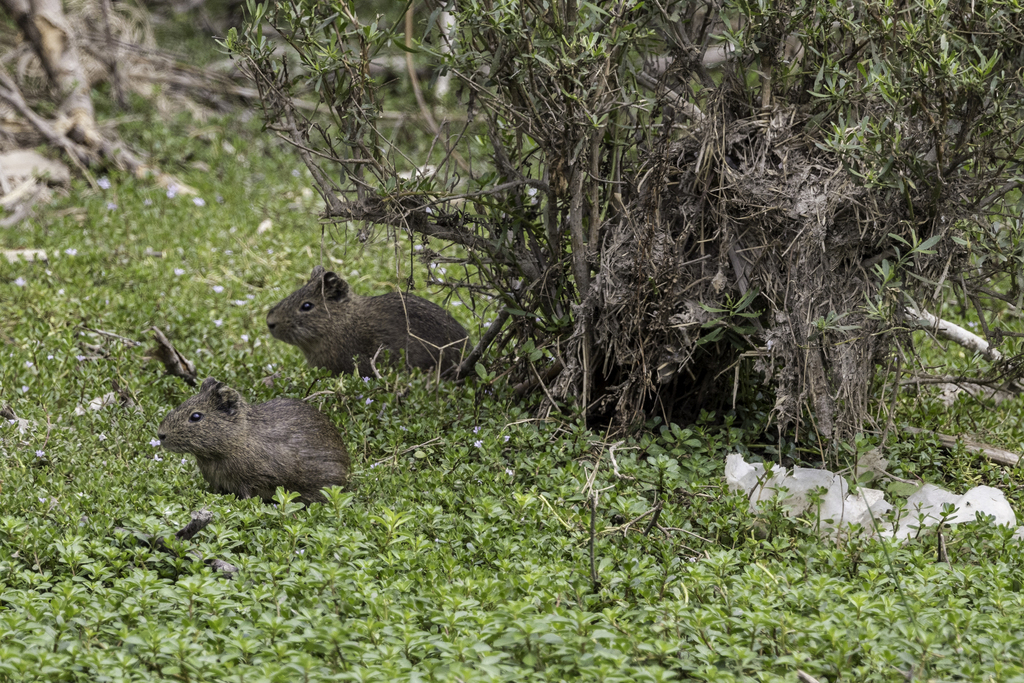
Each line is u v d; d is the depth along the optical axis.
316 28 11.74
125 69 30.59
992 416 13.87
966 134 10.67
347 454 11.78
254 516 9.69
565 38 10.83
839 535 9.68
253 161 27.94
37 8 27.45
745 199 11.36
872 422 12.09
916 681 7.16
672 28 11.84
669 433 11.77
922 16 10.57
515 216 12.20
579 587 8.45
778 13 11.09
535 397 13.07
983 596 8.71
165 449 11.18
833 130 11.51
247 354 15.46
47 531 9.36
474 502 10.30
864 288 11.41
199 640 7.70
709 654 7.50
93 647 7.72
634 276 11.73
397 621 7.93
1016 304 11.64
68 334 15.02
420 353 15.74
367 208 11.80
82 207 23.44
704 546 9.79
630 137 12.20
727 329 11.88
